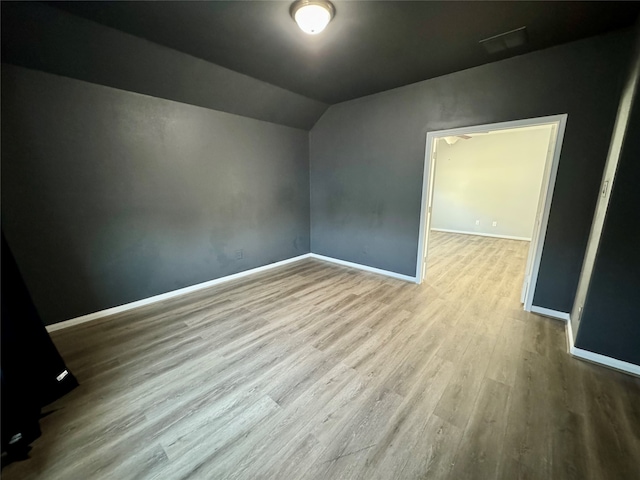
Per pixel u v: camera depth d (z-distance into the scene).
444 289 3.38
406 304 2.96
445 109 3.03
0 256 1.41
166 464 1.30
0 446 1.24
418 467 1.26
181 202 3.18
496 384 1.78
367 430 1.46
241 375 1.89
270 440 1.41
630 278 1.79
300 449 1.36
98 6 1.79
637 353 1.82
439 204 7.29
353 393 1.72
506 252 5.07
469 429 1.46
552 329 2.44
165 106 2.91
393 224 3.73
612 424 1.48
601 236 1.85
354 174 4.02
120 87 2.59
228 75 2.89
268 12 1.86
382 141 3.62
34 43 2.00
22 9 1.77
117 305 2.83
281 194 4.26
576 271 2.48
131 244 2.86
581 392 1.70
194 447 1.38
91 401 1.67
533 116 2.51
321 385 1.79
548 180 2.52
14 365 1.42
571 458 1.30
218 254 3.61
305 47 2.33
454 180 6.94
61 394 1.70
